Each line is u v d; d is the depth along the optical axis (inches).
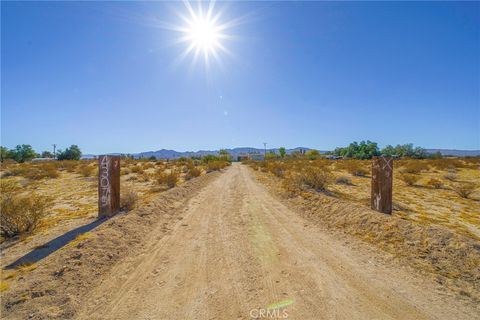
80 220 311.4
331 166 1278.3
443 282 161.9
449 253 192.2
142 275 178.2
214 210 374.3
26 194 506.0
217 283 165.8
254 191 546.0
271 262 195.5
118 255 209.0
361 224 270.5
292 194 465.7
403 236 227.8
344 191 515.8
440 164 1119.6
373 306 138.3
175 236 261.1
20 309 135.9
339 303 141.3
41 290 150.7
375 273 175.0
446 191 535.5
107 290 158.7
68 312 135.4
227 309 137.7
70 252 197.8
